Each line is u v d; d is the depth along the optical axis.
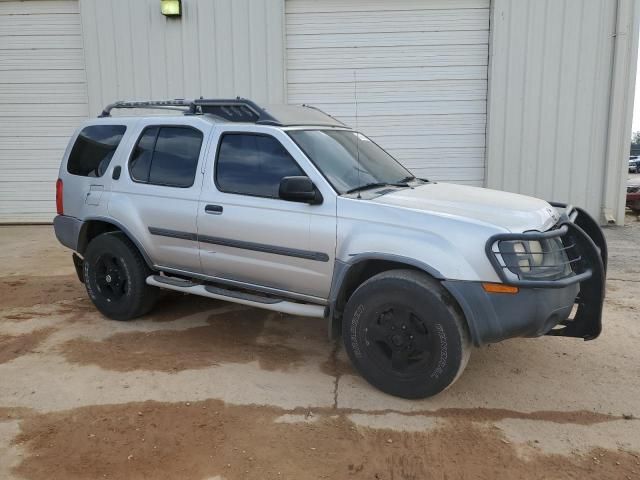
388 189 4.42
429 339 3.67
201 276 4.85
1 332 5.05
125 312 5.25
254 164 4.47
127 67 10.32
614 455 3.24
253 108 4.73
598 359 4.54
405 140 10.31
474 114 10.13
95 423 3.53
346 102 10.28
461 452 3.26
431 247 3.64
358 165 4.64
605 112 9.80
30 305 5.87
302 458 3.19
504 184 10.10
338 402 3.82
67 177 5.57
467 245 3.56
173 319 5.42
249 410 3.70
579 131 9.87
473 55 9.97
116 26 10.21
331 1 9.98
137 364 4.38
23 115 10.94
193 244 4.73
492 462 3.17
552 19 9.59
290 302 4.38
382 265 4.03
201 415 3.63
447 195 4.28
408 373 3.78
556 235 3.64
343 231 3.97
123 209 5.07
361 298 3.90
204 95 10.25
